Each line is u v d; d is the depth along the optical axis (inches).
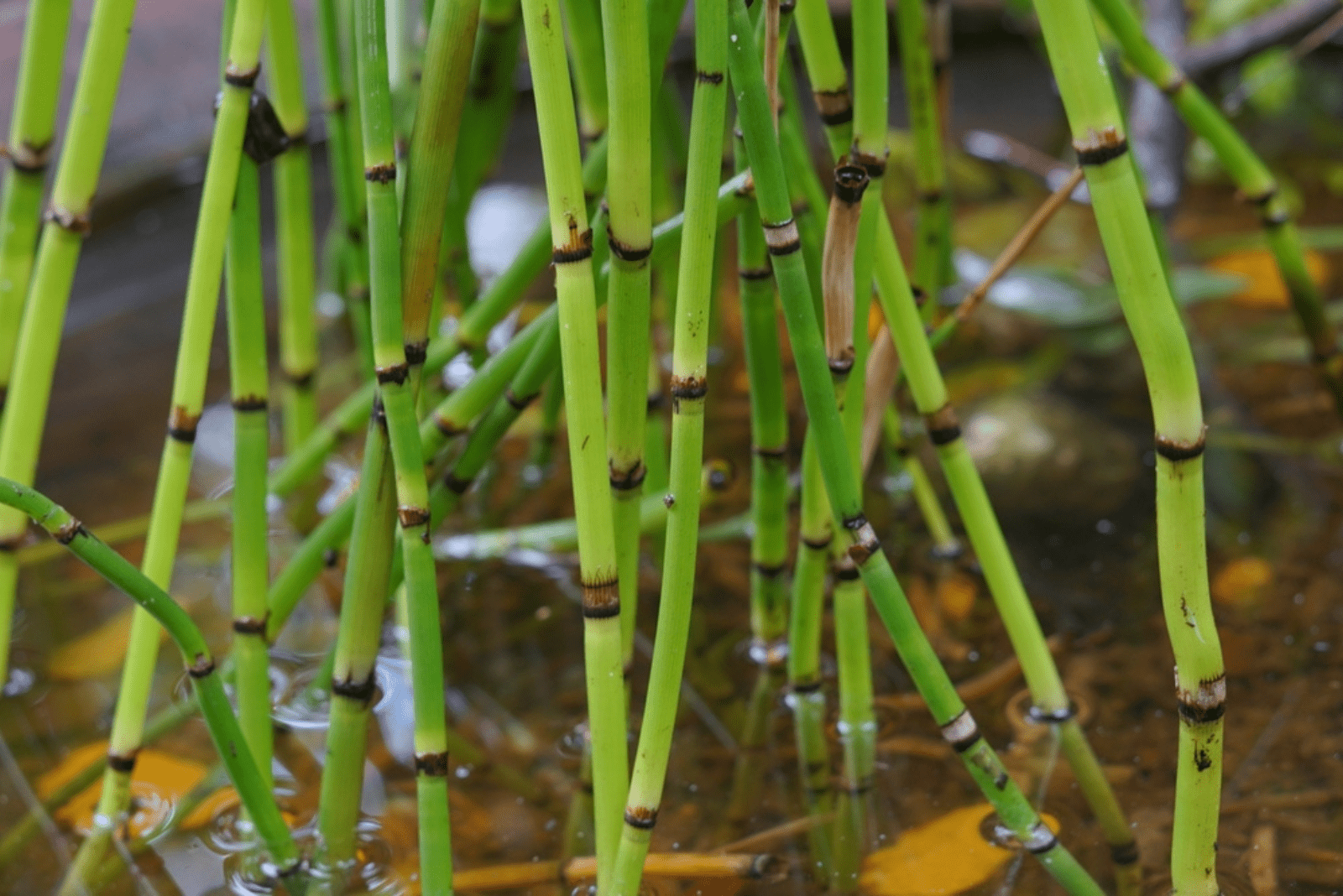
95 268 81.7
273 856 51.9
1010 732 53.8
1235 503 58.1
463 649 56.2
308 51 93.0
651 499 55.2
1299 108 96.3
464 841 52.6
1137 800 52.6
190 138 89.4
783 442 53.1
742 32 47.6
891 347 52.0
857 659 53.5
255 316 51.2
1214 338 70.6
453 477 52.5
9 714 55.2
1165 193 82.9
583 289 48.2
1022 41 108.3
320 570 53.3
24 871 52.4
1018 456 60.7
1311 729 53.5
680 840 52.5
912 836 52.4
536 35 47.6
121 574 49.3
